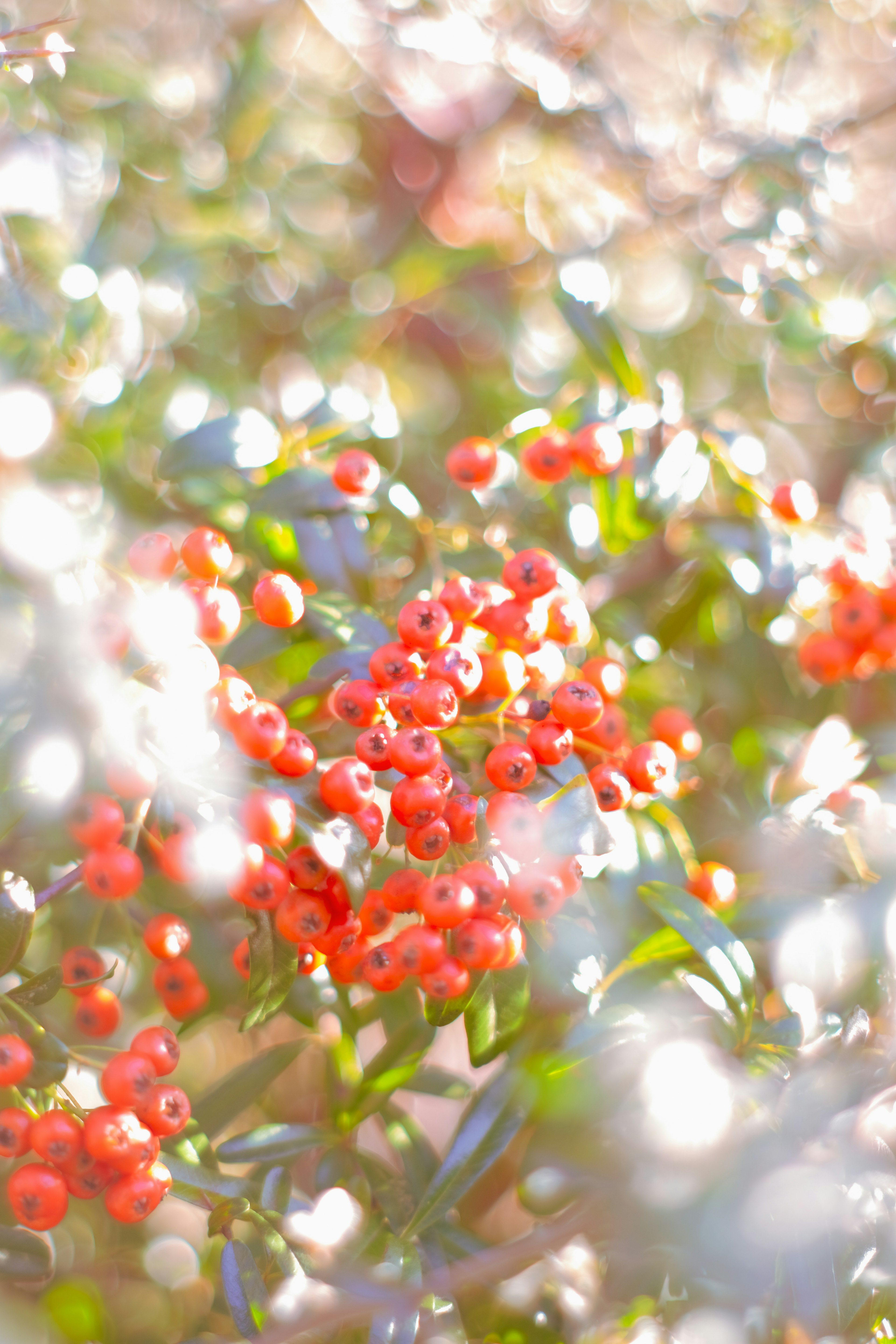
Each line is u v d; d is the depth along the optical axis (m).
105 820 0.42
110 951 0.49
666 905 0.44
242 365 0.56
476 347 0.64
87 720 0.41
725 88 0.56
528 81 0.54
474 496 0.50
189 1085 0.59
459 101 0.65
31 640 0.41
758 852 0.47
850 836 0.46
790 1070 0.44
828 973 0.44
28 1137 0.42
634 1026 0.44
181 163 0.55
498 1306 0.46
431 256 0.57
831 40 0.61
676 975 0.45
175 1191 0.44
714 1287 0.44
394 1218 0.46
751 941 0.46
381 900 0.43
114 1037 0.52
